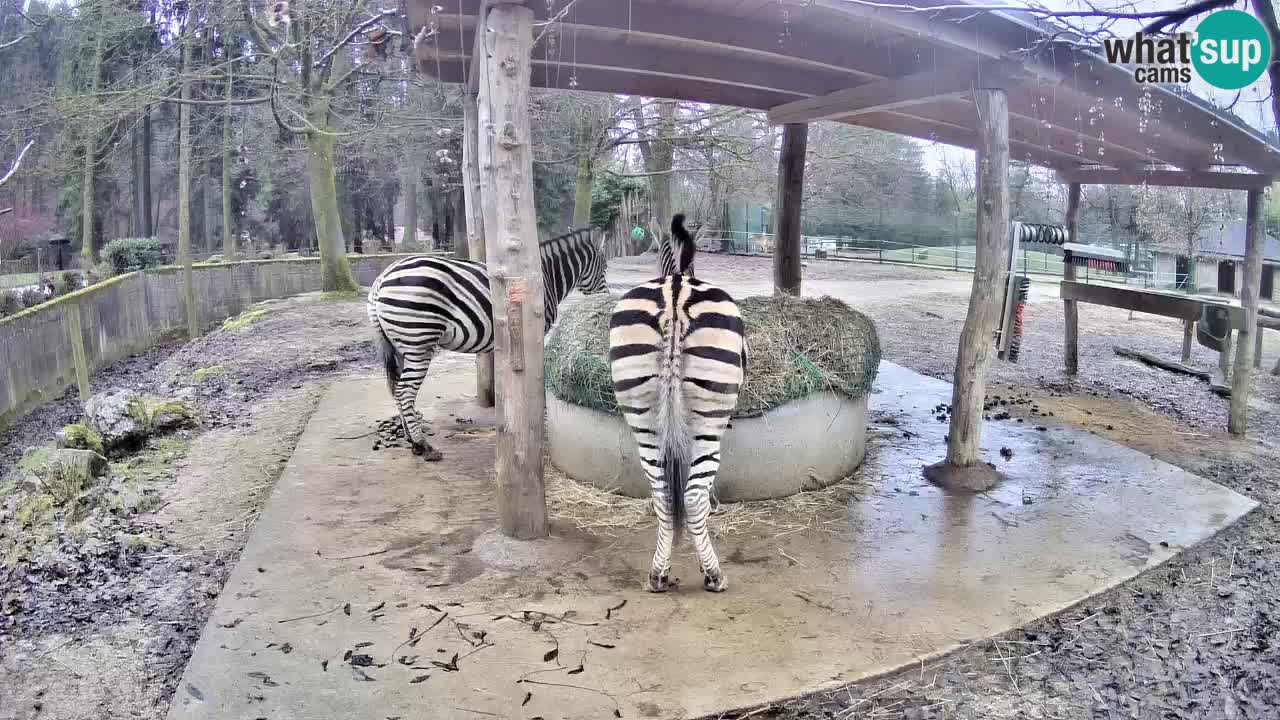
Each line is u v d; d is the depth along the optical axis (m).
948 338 11.71
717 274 19.53
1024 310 14.15
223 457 5.95
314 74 13.56
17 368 9.02
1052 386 8.59
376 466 5.44
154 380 10.09
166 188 27.12
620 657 3.12
